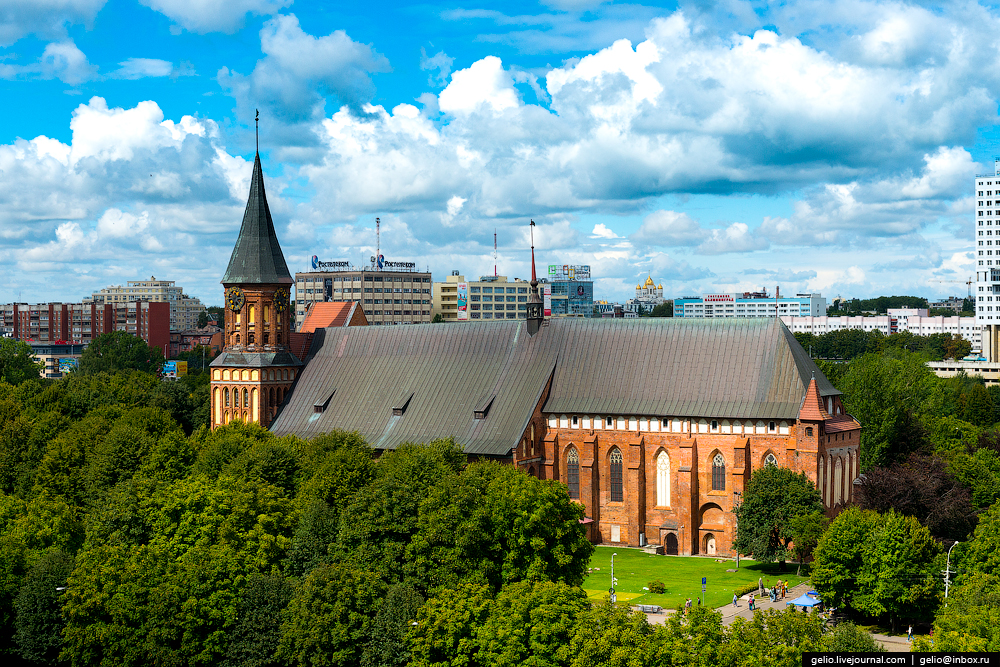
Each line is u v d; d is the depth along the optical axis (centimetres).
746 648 7231
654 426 13388
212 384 15638
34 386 18625
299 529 9988
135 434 12988
